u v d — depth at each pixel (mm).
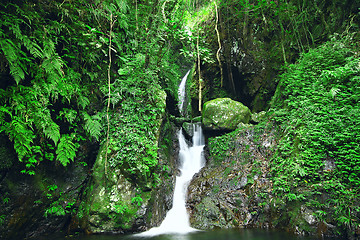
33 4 4762
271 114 7715
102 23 6336
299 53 8961
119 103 6242
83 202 5539
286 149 5895
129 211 5176
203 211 5965
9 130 4113
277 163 5984
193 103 13578
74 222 5398
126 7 6934
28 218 4871
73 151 5227
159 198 5918
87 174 6023
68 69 5379
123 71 6188
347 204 4465
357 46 6824
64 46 5426
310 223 4652
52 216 5262
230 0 11102
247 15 10820
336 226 4430
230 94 12367
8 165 4512
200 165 8352
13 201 4633
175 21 6688
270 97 10398
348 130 5082
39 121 4488
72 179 5734
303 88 6547
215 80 12703
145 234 5023
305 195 4953
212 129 8336
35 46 4570
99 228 5102
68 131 5629
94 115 5969
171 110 9688
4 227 4477
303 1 9266
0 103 4215
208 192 6523
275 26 10320
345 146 4910
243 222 5547
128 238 4727
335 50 6852
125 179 5469
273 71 10211
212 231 5234
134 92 6133
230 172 6848
